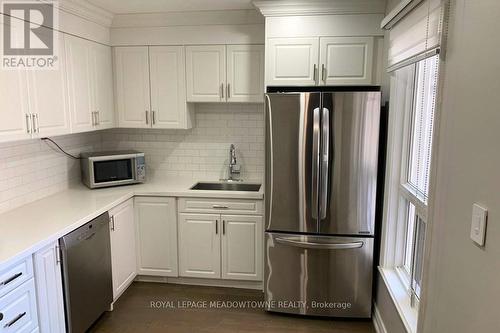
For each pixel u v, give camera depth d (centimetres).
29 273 209
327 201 285
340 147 277
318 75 302
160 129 390
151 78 350
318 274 296
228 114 380
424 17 180
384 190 276
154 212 337
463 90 133
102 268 281
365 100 269
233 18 330
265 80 308
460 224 133
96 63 327
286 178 287
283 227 295
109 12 329
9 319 195
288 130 280
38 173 303
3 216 258
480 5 122
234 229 332
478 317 119
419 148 228
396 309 232
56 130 275
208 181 380
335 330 288
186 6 313
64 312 241
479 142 121
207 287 350
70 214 262
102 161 339
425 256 166
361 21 291
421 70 232
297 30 299
